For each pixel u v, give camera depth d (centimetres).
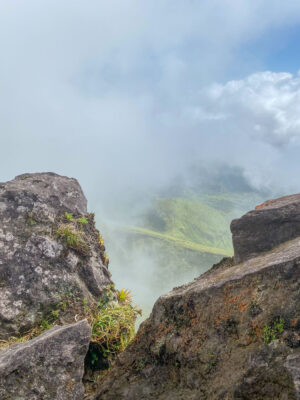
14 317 557
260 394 260
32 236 627
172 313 374
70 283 609
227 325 322
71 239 648
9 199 658
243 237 400
